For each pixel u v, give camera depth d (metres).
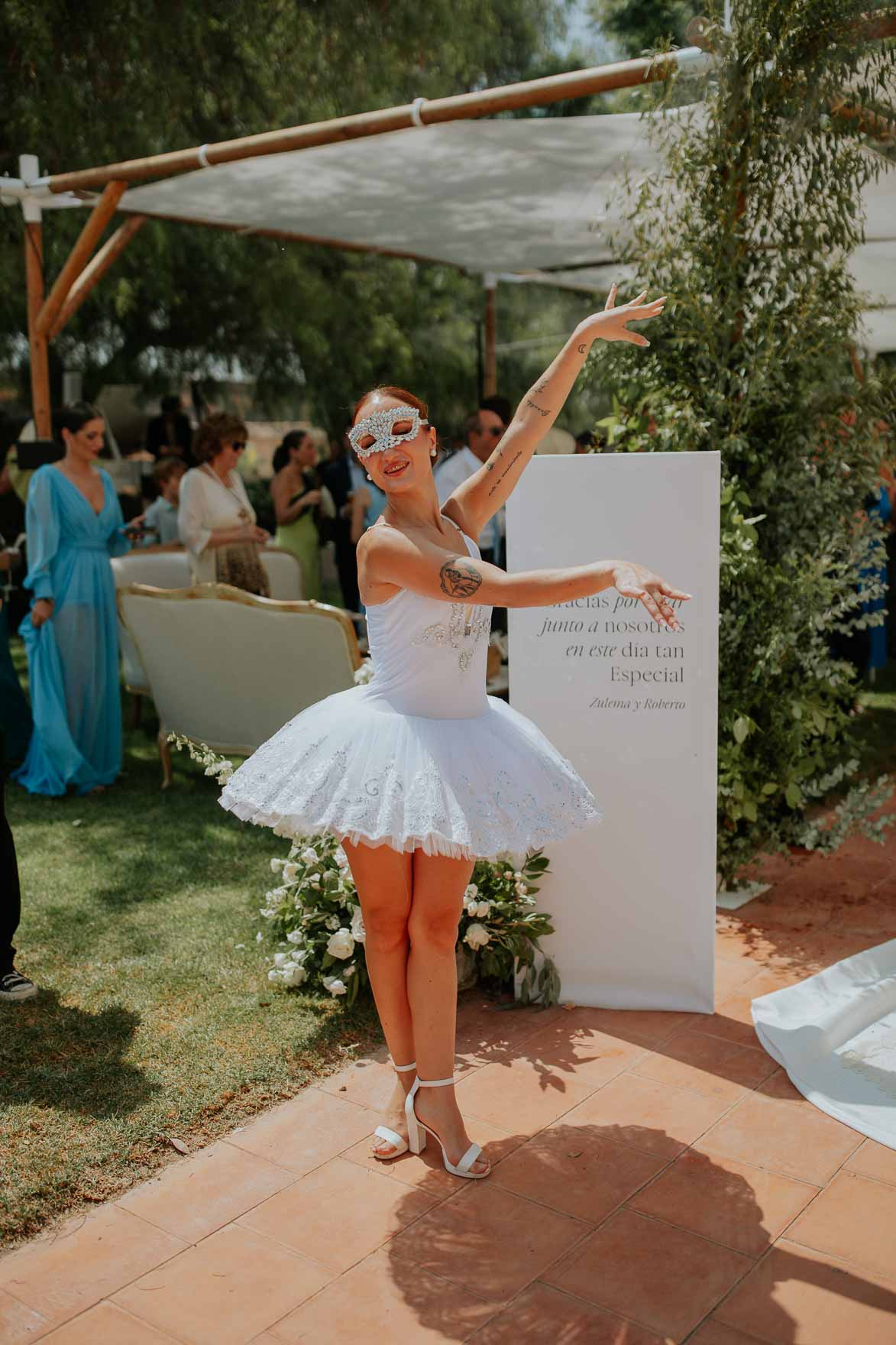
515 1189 2.69
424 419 2.65
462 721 2.67
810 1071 3.19
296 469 8.81
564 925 3.59
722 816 4.45
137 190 6.70
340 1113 3.02
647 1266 2.42
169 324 13.77
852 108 3.99
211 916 4.29
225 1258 2.46
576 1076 3.20
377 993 2.81
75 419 5.68
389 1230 2.55
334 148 5.79
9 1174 2.72
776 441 4.36
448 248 8.85
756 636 4.30
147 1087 3.11
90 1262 2.46
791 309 4.18
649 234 4.50
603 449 4.71
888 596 9.48
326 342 13.50
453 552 2.67
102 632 5.85
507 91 4.57
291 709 5.37
